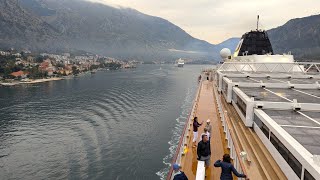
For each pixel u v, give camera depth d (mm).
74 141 67312
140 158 55844
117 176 49250
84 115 91750
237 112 30766
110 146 62750
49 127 79500
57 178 49625
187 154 19812
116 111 96438
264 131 20203
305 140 15000
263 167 16828
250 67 53594
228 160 13203
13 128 79500
